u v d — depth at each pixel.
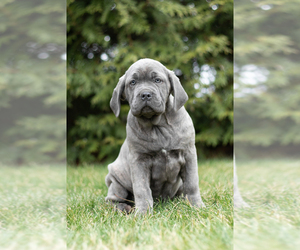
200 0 6.83
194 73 6.76
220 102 6.60
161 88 2.43
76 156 6.93
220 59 6.70
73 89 6.70
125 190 2.88
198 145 6.88
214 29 6.82
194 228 2.05
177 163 2.60
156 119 2.49
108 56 6.89
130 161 2.61
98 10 6.49
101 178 4.40
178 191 2.94
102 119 6.61
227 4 6.59
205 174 4.32
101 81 6.59
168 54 6.56
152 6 6.66
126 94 2.54
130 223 2.24
